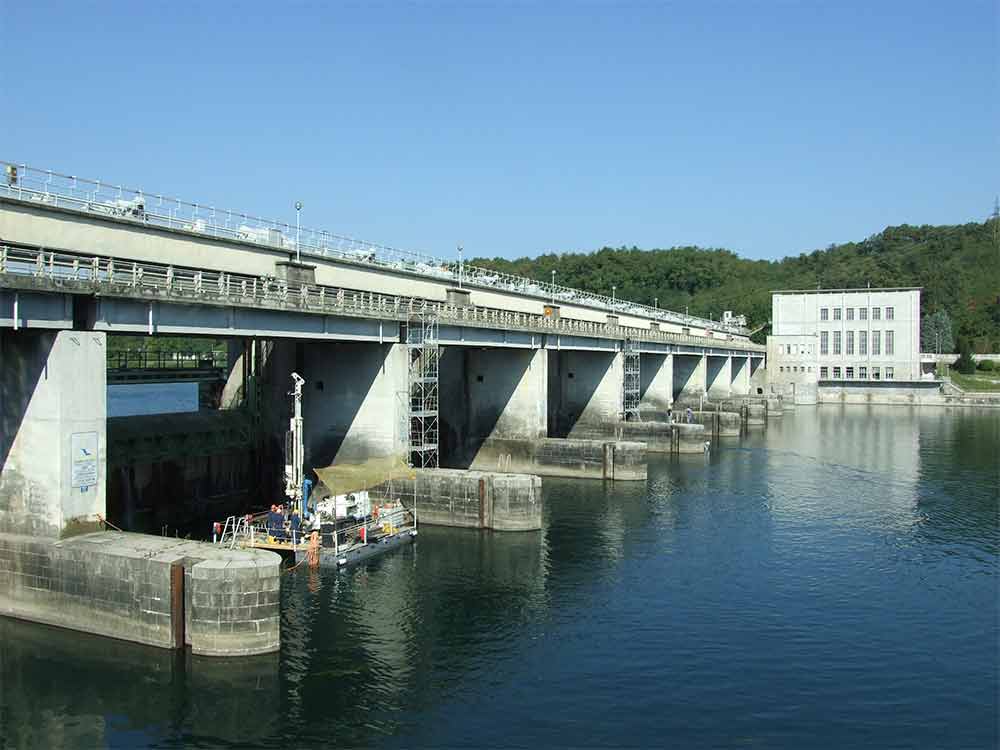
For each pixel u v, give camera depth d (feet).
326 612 138.00
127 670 109.81
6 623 122.42
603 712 105.09
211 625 112.37
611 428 340.18
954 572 165.48
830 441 386.73
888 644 127.95
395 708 104.99
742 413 449.06
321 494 207.51
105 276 150.41
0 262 117.29
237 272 198.49
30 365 123.85
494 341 249.75
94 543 121.90
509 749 95.66
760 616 139.74
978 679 115.75
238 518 188.34
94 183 162.30
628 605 144.46
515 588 152.56
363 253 246.06
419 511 199.93
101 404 128.47
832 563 171.53
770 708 106.63
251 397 223.71
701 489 255.29
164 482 193.06
